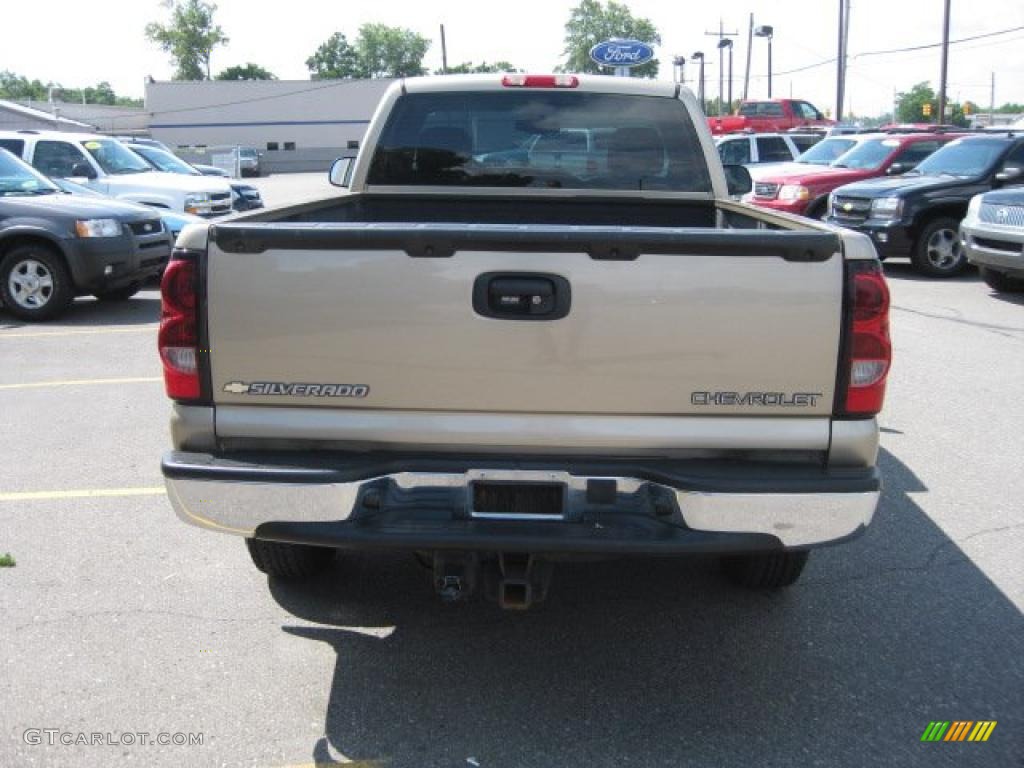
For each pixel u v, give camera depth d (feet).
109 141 48.62
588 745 9.92
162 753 9.77
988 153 44.19
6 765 9.55
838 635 12.16
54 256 33.47
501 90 16.76
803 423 9.78
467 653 11.76
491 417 9.85
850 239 9.52
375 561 14.35
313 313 9.72
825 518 9.64
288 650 11.79
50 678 11.10
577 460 9.87
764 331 9.55
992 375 25.32
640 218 17.20
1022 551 14.60
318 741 10.00
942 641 12.00
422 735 10.11
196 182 46.96
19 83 457.68
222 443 10.17
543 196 17.17
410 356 9.71
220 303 9.80
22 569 13.93
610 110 16.81
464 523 9.84
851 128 79.25
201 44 335.88
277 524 9.87
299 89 231.50
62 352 28.58
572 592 13.42
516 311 9.59
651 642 12.04
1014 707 10.59
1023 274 35.27
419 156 17.12
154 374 25.70
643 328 9.54
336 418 9.96
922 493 17.01
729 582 13.69
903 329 31.45
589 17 277.23
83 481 17.56
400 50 360.07
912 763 9.63
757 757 9.71
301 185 143.02
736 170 18.90
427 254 9.54
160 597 13.12
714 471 9.68
